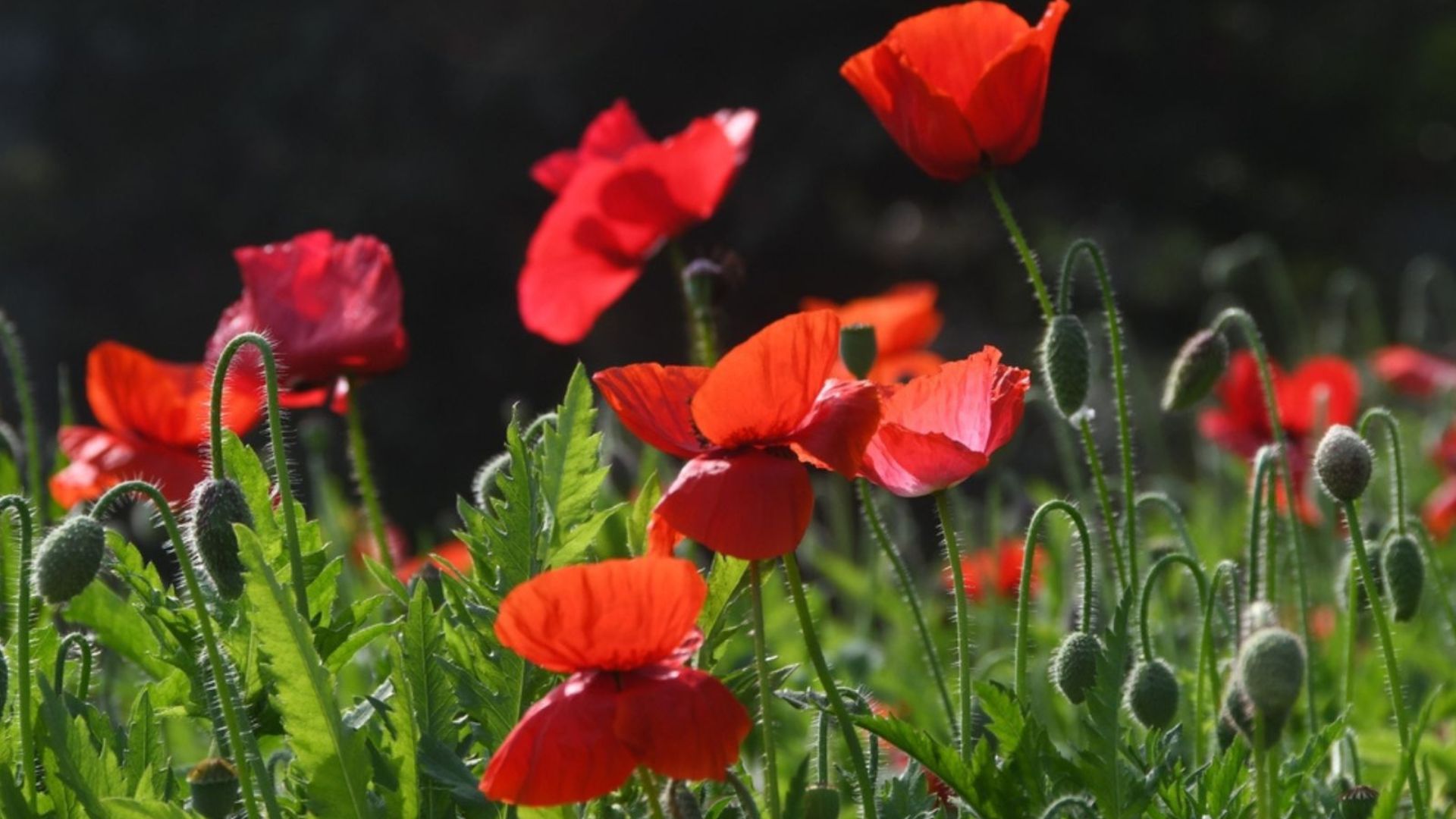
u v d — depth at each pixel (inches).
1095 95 786.2
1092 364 134.6
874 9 697.0
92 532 103.8
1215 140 783.7
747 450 100.0
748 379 96.3
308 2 685.9
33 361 649.6
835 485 254.7
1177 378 147.8
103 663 177.3
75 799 111.6
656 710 92.0
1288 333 608.7
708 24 692.7
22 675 109.7
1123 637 113.4
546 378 662.5
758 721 125.5
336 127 677.3
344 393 154.4
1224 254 298.7
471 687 113.4
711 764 92.4
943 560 346.9
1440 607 212.4
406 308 660.1
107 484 151.1
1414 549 130.1
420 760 107.2
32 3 688.4
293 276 149.6
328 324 148.3
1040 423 487.5
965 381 110.8
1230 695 108.7
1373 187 807.7
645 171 185.8
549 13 688.4
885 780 128.4
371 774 105.8
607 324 656.4
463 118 677.9
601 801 110.4
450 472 643.5
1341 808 118.4
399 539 213.8
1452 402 300.4
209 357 150.7
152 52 679.7
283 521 120.6
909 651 208.8
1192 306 738.8
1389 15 799.1
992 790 110.4
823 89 706.2
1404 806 141.7
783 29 705.0
